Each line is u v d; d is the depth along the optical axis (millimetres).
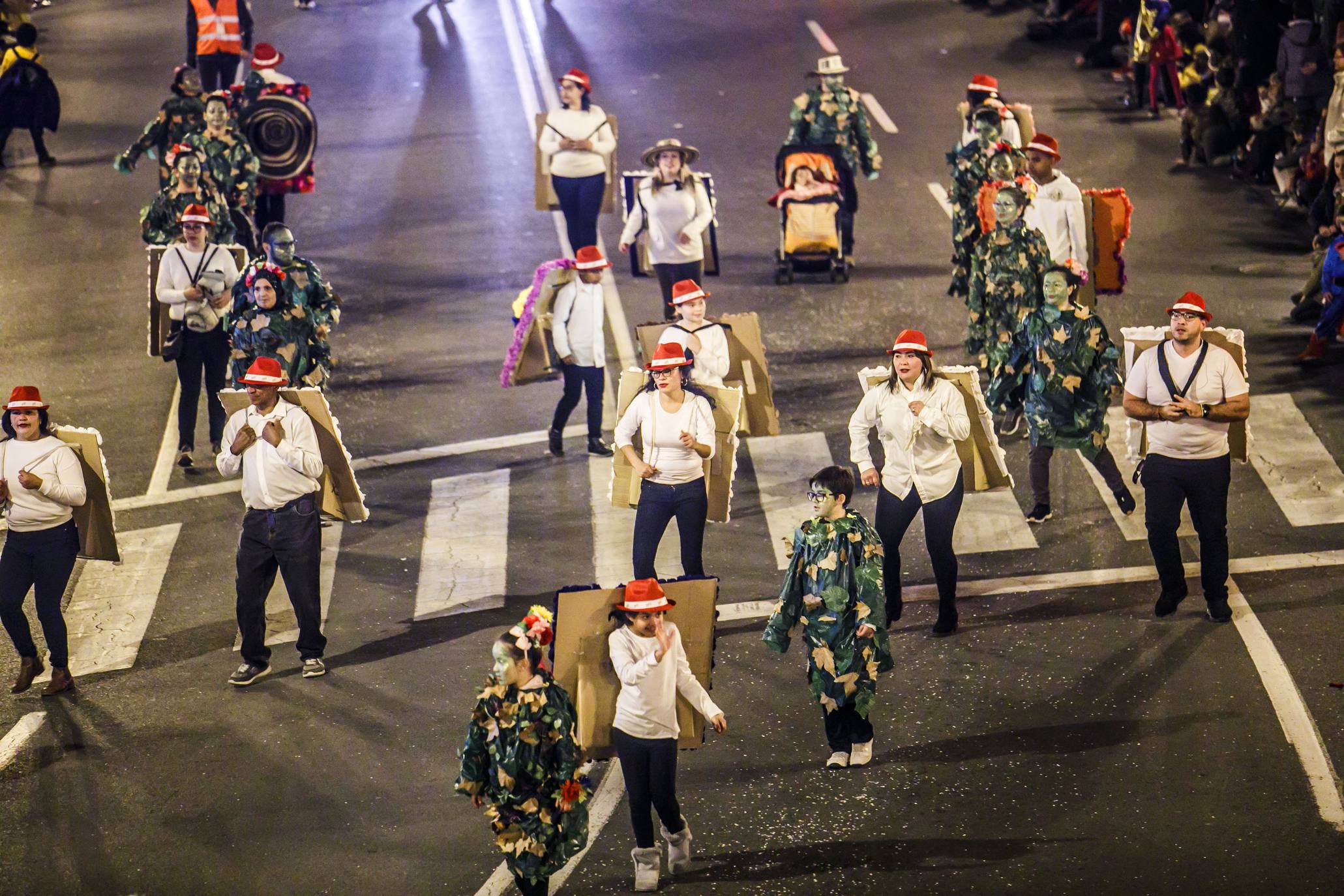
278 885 13969
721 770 15367
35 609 19703
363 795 15305
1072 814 14312
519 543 20547
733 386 20484
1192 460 17094
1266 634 17203
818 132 28594
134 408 25141
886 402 16984
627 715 13258
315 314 21219
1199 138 33375
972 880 13430
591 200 27062
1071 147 34875
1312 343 24000
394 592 19500
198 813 15141
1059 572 19062
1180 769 14898
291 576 17328
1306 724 15469
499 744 12297
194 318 22469
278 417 17156
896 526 17234
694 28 44188
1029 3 45500
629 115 37344
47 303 29000
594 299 22375
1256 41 34031
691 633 13742
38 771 16031
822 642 14680
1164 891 13141
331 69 41344
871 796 14781
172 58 43406
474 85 39906
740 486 21812
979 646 17406
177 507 22062
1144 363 17156
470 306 28297
